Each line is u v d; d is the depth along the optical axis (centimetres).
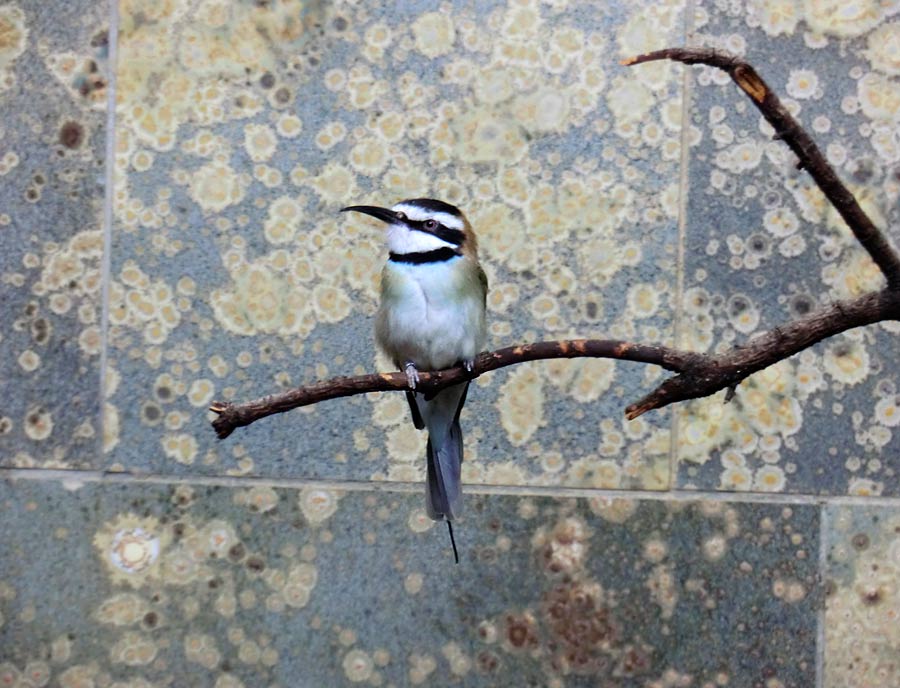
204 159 442
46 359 441
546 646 445
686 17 444
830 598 447
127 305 441
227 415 303
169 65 441
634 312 444
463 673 445
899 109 445
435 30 444
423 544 445
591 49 444
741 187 445
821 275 445
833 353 445
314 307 444
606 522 446
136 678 443
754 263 445
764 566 447
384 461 445
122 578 442
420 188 445
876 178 446
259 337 443
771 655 446
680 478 446
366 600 445
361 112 444
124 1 440
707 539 446
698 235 444
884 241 274
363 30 444
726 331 444
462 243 409
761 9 444
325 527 445
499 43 444
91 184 441
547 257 444
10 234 440
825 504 447
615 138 445
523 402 445
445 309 398
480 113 445
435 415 397
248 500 443
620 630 446
